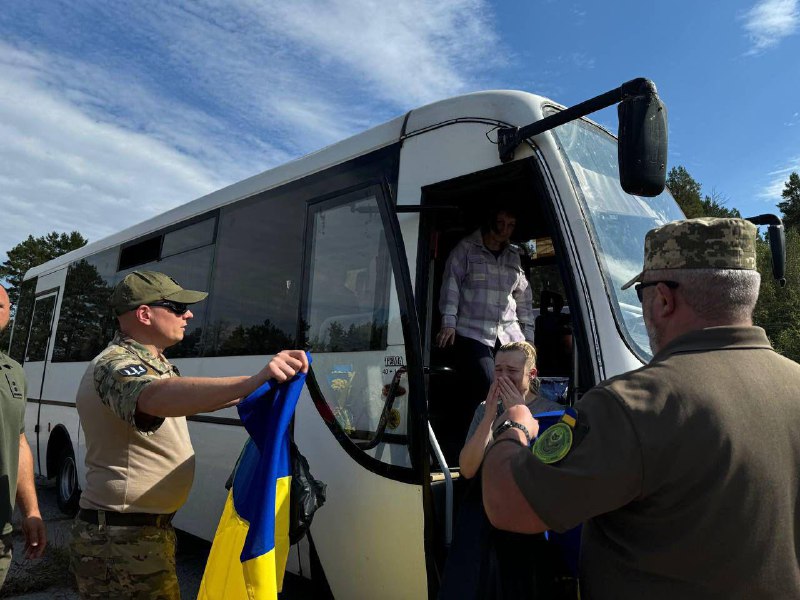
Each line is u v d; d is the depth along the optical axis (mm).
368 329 3914
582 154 3740
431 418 4332
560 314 5184
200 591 2611
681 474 1476
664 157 2705
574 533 2408
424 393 3039
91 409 2707
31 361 9281
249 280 5211
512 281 4352
